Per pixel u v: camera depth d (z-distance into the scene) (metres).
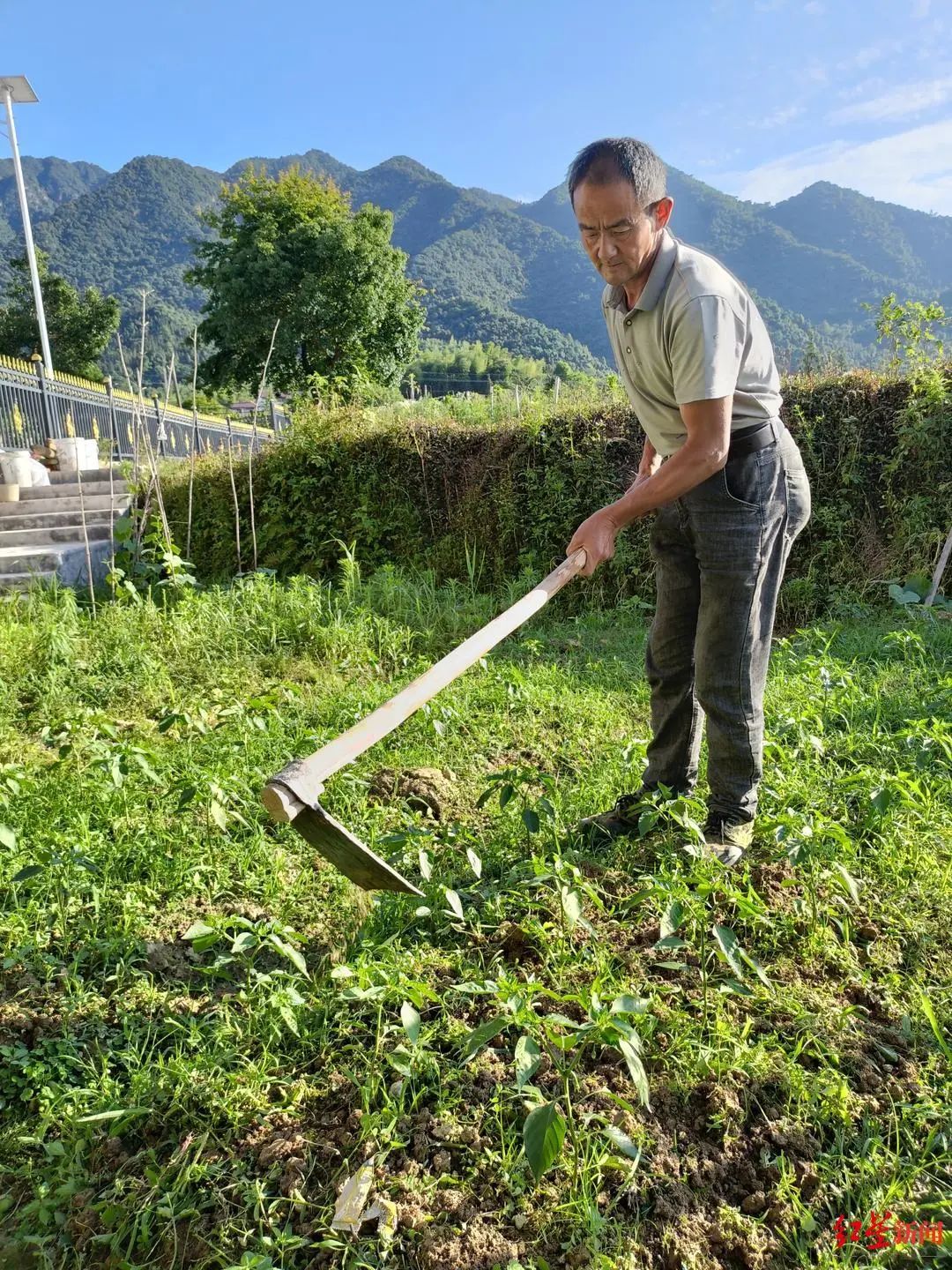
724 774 2.87
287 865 3.07
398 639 6.27
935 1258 1.67
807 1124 1.97
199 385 33.75
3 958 2.56
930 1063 2.09
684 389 2.43
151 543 9.52
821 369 7.90
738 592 2.65
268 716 4.32
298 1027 2.26
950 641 5.62
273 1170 1.89
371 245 33.03
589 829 3.20
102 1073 2.16
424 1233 1.73
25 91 18.16
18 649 6.18
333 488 9.20
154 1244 1.79
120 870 3.00
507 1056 2.17
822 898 2.70
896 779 3.06
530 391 10.04
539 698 4.70
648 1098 1.85
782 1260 1.71
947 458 7.26
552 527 8.12
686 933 2.51
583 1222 1.73
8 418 14.24
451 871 2.96
